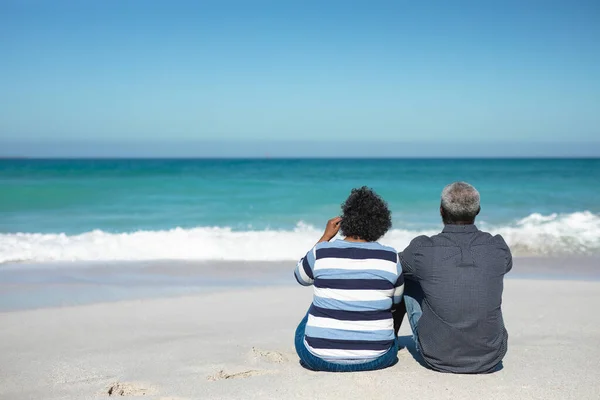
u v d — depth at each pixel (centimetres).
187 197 2009
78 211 1672
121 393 355
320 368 360
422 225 1388
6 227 1382
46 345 463
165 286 740
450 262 343
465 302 341
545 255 1012
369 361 348
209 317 566
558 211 1672
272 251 1027
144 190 2170
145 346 456
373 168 4850
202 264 912
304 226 1404
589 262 948
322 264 350
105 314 580
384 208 359
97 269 864
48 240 1104
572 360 397
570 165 5550
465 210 349
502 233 1198
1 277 797
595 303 618
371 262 345
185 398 330
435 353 356
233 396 330
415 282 376
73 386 360
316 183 2620
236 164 6384
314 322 352
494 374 362
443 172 3925
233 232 1196
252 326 528
